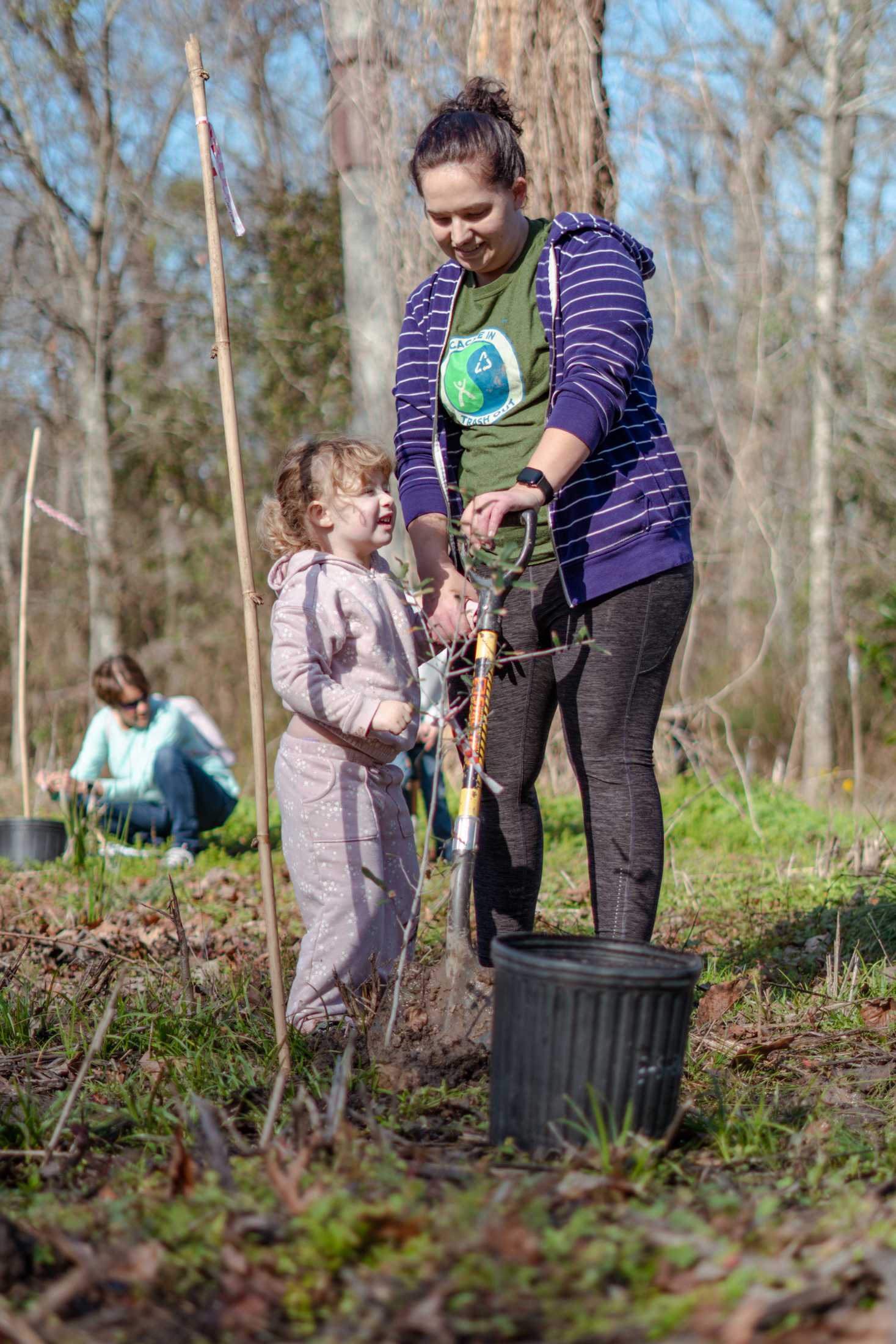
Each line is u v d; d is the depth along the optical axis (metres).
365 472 3.18
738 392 12.88
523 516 2.81
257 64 15.02
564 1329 1.48
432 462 3.19
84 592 17.14
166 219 15.32
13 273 15.59
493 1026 2.35
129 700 7.26
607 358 2.85
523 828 3.12
